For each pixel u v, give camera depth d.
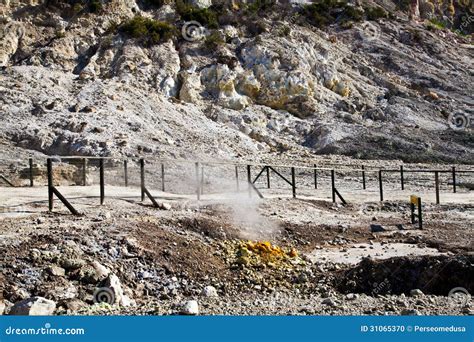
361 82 44.88
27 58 41.34
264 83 40.25
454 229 15.05
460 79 48.53
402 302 8.51
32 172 19.80
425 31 57.19
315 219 15.54
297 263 11.79
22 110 31.45
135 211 13.41
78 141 27.61
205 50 43.00
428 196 20.97
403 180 24.36
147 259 10.66
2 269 9.05
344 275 10.85
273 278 10.94
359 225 15.23
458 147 34.75
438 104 43.31
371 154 32.94
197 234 12.61
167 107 35.41
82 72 38.91
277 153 32.88
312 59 43.81
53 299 8.54
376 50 50.56
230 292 10.19
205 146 30.48
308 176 26.31
